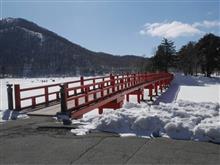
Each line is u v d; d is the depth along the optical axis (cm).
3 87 5741
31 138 819
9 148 733
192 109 1240
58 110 1272
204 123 892
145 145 739
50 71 19525
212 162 629
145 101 2983
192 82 6750
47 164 625
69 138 811
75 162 633
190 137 795
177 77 7362
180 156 664
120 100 1928
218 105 1427
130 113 990
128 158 652
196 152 689
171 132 824
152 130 845
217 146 732
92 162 632
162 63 9581
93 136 823
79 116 1197
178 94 3931
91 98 1697
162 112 1066
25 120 1069
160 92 4022
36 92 4194
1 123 1027
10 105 1256
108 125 880
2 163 635
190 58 9819
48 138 816
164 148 716
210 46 8619
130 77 2352
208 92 4306
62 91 1114
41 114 1173
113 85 1825
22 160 650
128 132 856
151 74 3406
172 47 9700
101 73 16625
